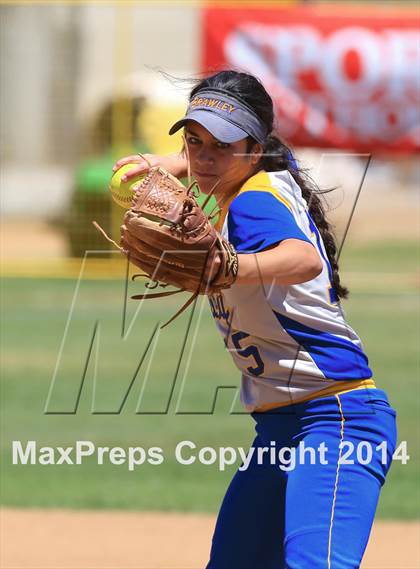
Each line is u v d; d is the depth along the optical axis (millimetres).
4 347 32844
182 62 79812
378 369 29141
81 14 81750
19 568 15023
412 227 66438
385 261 50750
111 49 81688
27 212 73812
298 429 9766
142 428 23516
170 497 19031
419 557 15766
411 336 34156
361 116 43469
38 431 23188
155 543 16453
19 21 81688
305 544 9133
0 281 45781
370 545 16422
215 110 9602
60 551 15906
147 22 79562
